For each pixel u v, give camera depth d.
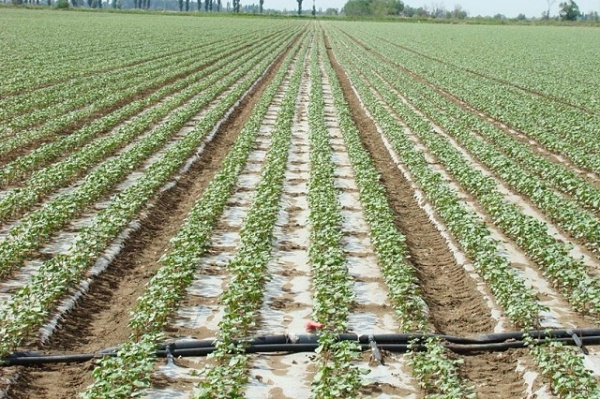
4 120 24.77
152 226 15.06
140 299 10.58
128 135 22.42
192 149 21.17
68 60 44.66
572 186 17.50
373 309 11.29
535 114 28.78
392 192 18.27
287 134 23.97
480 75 45.53
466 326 10.80
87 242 12.67
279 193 17.36
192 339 10.07
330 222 14.23
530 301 10.72
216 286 11.98
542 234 13.62
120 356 8.83
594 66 51.78
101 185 16.48
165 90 33.25
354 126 25.50
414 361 9.11
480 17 196.12
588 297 11.05
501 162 19.69
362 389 8.93
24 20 89.31
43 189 16.34
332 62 53.91
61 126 23.73
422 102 31.69
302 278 12.46
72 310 10.81
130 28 84.50
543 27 124.38
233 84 37.97
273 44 70.50
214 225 15.01
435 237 14.84
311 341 10.00
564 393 8.40
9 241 13.00
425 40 82.75
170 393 8.78
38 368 9.30
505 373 9.46
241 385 8.56
